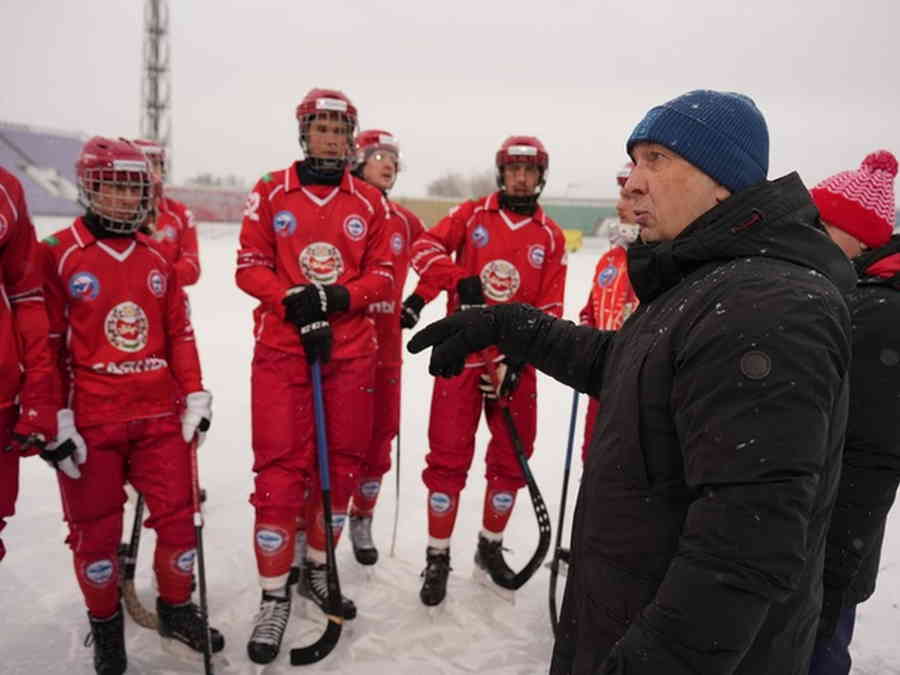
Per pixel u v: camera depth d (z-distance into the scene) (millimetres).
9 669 2193
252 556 2996
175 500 2242
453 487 2719
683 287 1089
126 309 2160
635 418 1050
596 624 1139
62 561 2873
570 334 1478
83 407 2102
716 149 1080
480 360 2686
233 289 11719
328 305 2367
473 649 2434
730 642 846
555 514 3559
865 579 1735
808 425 846
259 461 2459
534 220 2885
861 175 1807
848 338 923
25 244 1883
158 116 38625
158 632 2373
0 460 1895
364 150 3436
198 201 29594
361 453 2623
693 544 878
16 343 1910
